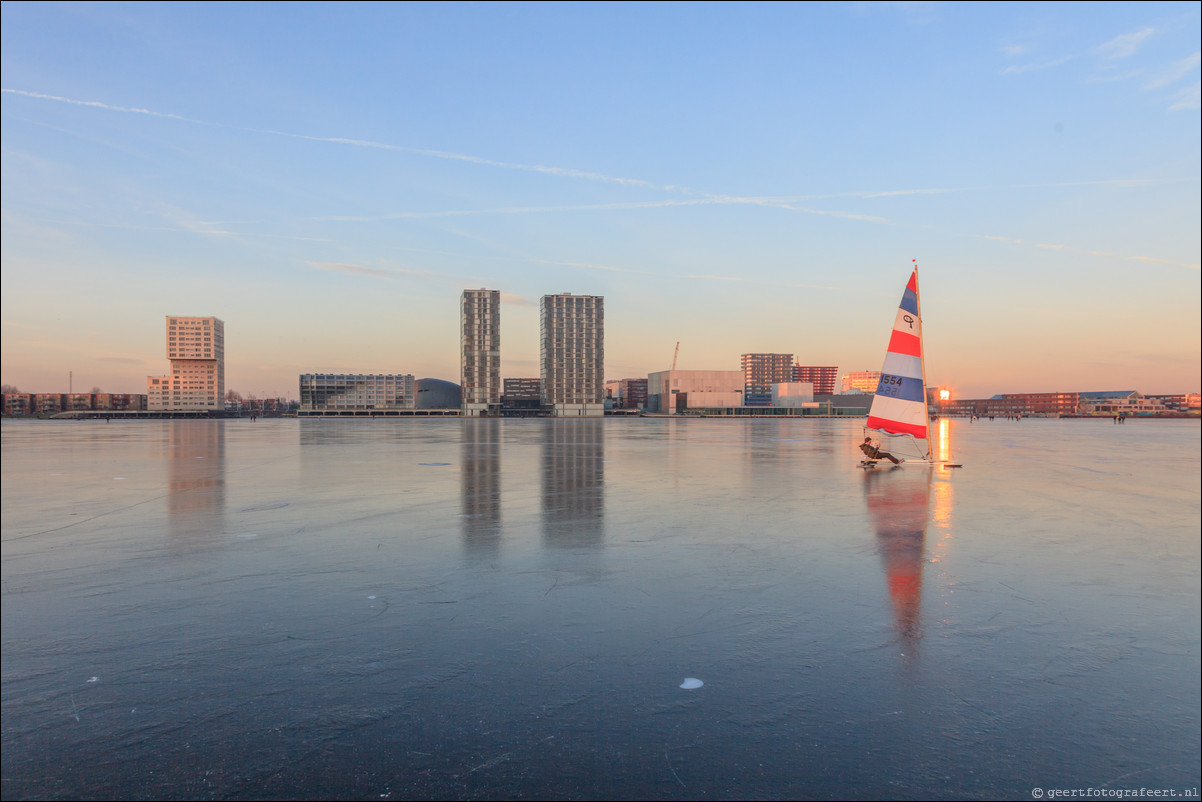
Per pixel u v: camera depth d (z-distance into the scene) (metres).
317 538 9.55
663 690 4.30
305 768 3.39
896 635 5.36
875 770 3.40
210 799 3.12
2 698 4.15
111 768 3.38
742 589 6.75
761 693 4.27
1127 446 38.03
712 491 15.50
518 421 132.88
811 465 23.36
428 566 7.77
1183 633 5.43
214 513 11.95
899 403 22.94
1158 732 3.82
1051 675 4.59
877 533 10.00
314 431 66.12
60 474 19.64
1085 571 7.56
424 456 28.08
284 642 5.15
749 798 3.14
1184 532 10.11
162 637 5.26
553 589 6.74
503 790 3.20
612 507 12.80
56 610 5.98
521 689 4.32
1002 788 3.25
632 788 3.22
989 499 14.12
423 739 3.68
